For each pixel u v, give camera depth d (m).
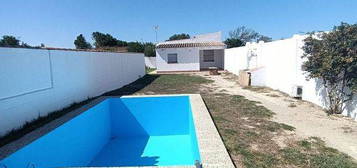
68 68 8.88
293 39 10.96
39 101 7.10
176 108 9.91
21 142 4.98
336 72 7.32
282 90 12.35
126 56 16.47
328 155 4.79
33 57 6.84
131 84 16.39
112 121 9.93
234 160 4.45
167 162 7.56
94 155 8.13
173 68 26.98
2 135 5.57
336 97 7.98
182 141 9.32
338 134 6.09
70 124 6.61
